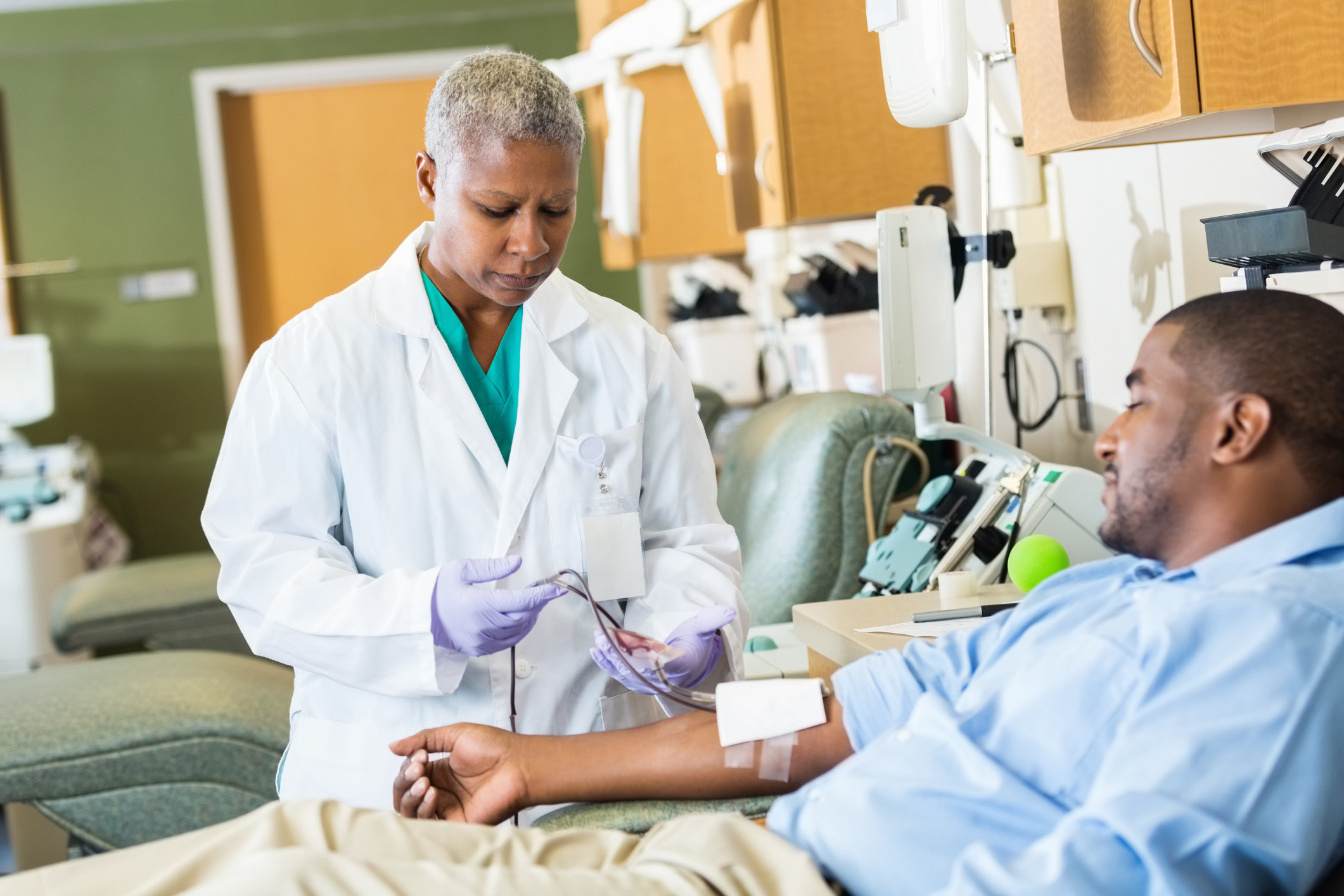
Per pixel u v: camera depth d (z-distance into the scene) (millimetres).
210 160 5102
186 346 5148
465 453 1489
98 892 1039
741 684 1225
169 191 5105
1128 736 847
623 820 1190
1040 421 2311
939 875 946
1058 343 2365
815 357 3076
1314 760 819
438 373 1495
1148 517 998
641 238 3455
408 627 1343
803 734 1187
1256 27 1318
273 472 1455
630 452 1553
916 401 1799
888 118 2654
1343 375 941
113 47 5055
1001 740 955
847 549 2377
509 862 1056
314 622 1371
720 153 2992
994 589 1657
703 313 4270
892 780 979
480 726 1300
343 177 5270
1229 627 859
